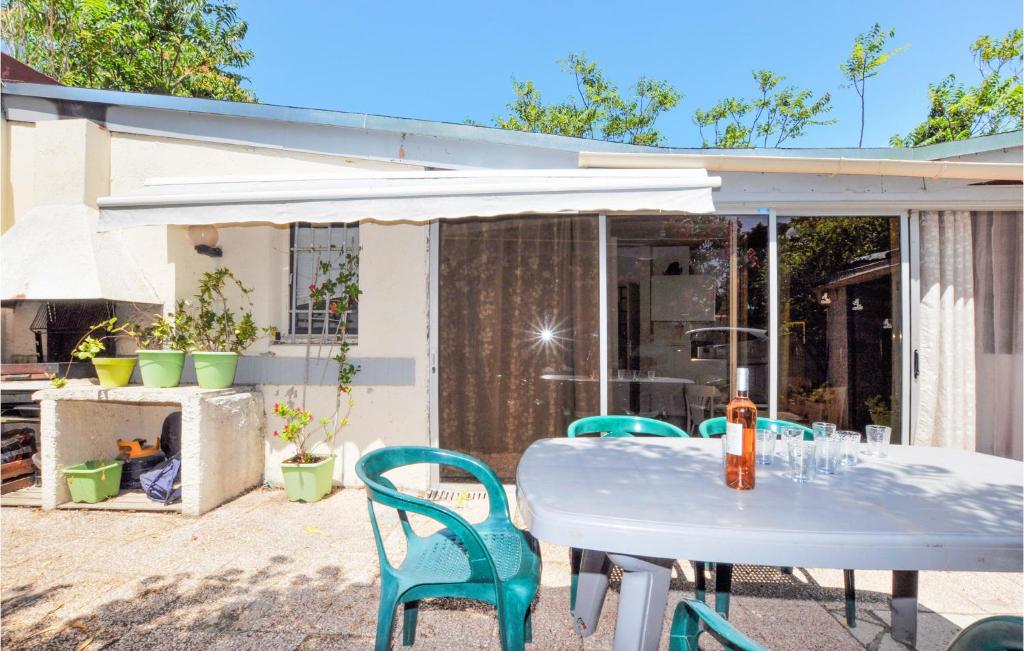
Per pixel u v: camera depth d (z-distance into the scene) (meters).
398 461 2.06
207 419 3.44
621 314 3.98
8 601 2.35
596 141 3.77
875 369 3.89
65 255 3.56
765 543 1.17
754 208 3.92
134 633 2.10
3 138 4.09
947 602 2.40
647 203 2.93
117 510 3.46
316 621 2.20
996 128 10.70
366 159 4.03
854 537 1.17
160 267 4.07
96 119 4.07
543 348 4.00
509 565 1.83
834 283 3.92
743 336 3.92
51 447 3.45
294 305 4.29
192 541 3.00
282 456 4.08
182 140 4.10
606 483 1.61
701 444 2.21
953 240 3.86
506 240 4.03
